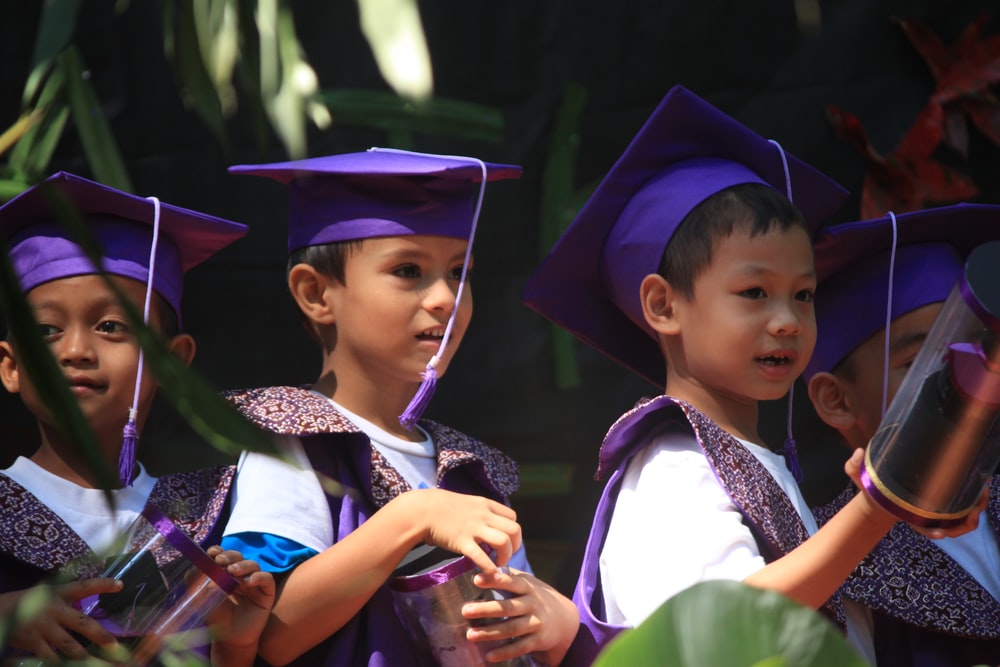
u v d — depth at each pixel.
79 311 5.48
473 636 4.89
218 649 5.04
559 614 5.20
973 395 4.18
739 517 5.31
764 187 5.75
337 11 7.85
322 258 5.76
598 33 8.02
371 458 5.43
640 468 5.64
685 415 5.48
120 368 5.50
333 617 5.02
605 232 6.06
